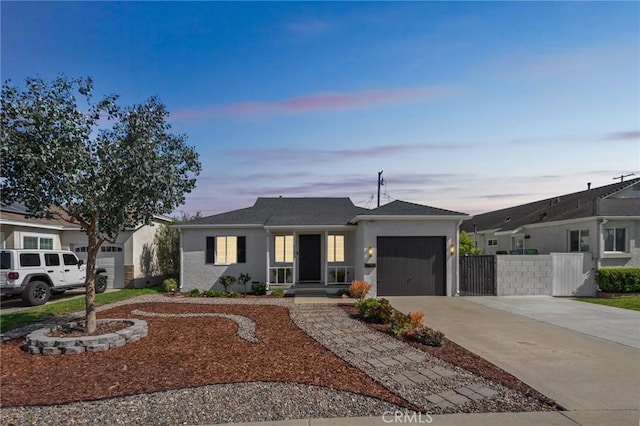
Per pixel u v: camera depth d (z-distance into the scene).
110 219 7.35
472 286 14.42
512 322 9.34
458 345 7.09
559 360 6.15
